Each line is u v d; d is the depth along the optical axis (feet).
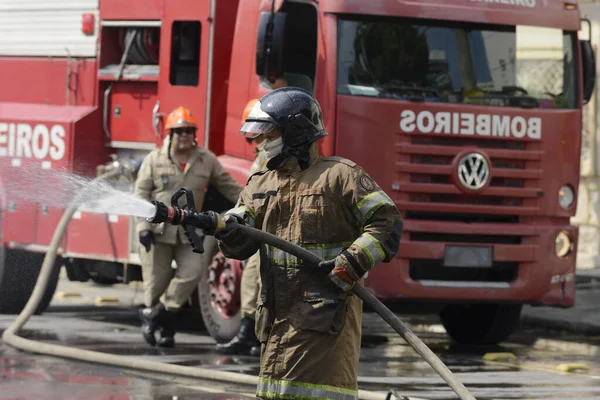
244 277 47.32
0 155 59.88
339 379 25.23
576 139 51.37
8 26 61.26
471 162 48.88
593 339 57.31
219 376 40.93
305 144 25.70
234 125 50.75
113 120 56.39
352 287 25.00
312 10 47.96
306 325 25.14
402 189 48.08
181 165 48.62
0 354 46.55
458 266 49.16
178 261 48.98
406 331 24.84
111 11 55.98
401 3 48.26
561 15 51.37
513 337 58.13
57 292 72.38
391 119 47.85
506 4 50.19
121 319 60.08
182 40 53.01
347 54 47.65
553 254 50.75
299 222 25.54
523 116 49.88
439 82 48.96
